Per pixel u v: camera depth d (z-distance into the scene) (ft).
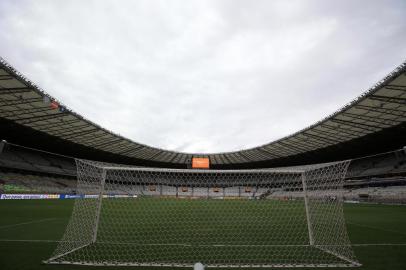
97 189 18.40
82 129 88.22
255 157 133.59
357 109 66.18
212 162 148.05
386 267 13.24
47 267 12.78
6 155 96.78
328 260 14.49
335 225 25.20
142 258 14.76
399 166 92.02
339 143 99.71
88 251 15.84
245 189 58.18
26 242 18.15
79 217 18.47
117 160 140.56
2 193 69.62
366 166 108.99
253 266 13.48
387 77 50.19
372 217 38.81
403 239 20.62
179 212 41.27
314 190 18.75
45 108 69.10
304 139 97.35
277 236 21.65
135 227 25.99
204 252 16.25
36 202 61.36
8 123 80.53
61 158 124.98
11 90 57.82
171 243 18.79
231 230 24.72
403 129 79.82
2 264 13.15
